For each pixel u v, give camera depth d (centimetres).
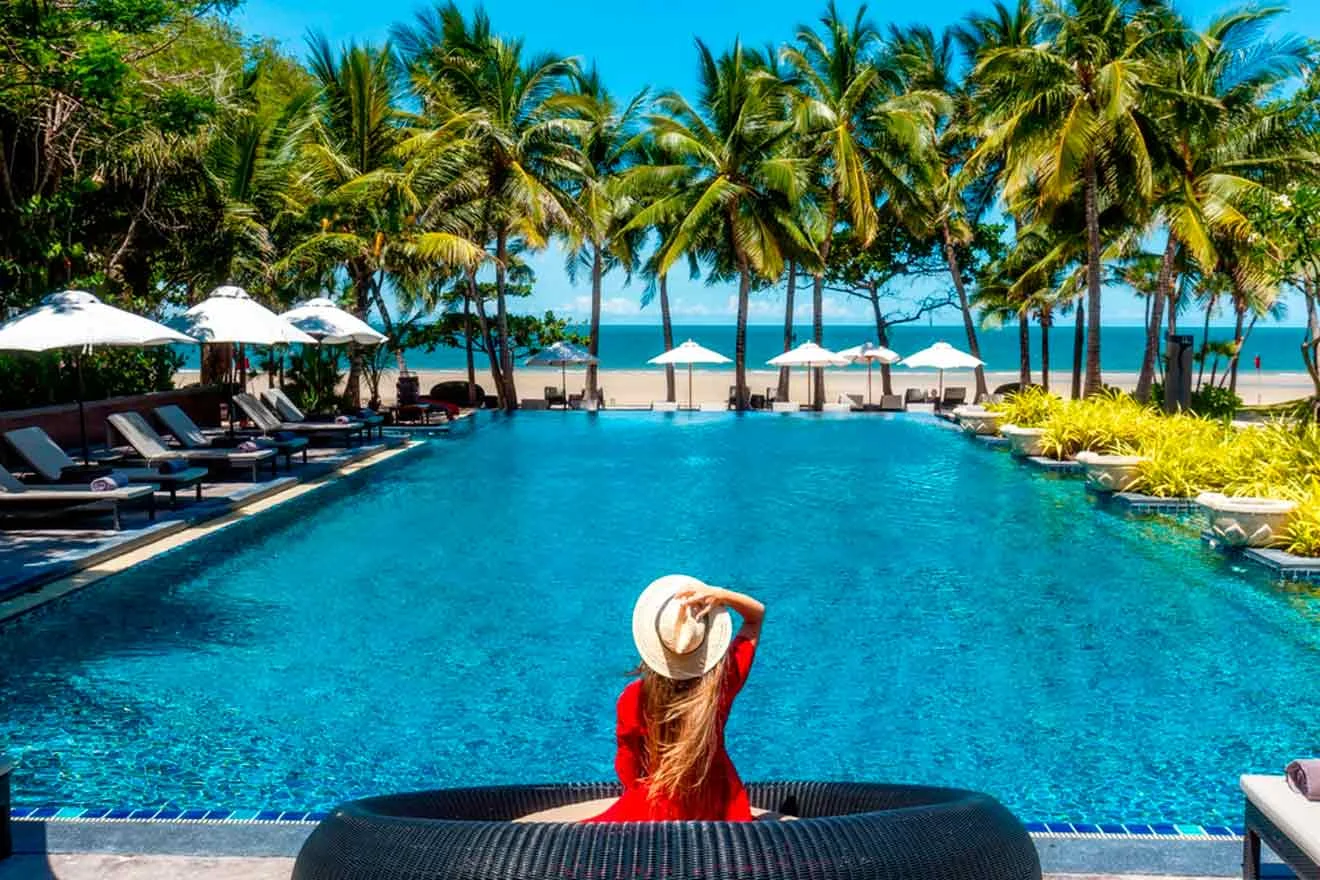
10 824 429
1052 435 1959
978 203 3459
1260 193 1686
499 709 657
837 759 573
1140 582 1016
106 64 1493
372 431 2588
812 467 1958
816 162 3475
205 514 1309
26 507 1131
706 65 3369
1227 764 564
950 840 212
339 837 223
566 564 1102
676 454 2175
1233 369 3391
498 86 3288
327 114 3050
